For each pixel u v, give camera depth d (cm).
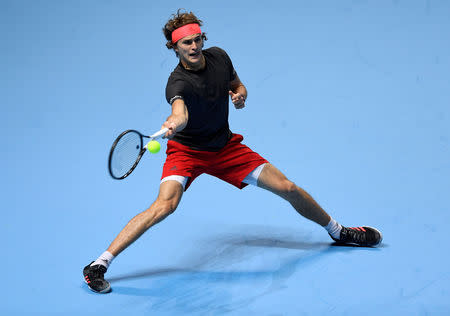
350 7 3725
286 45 3309
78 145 2436
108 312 1366
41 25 3744
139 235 1453
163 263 1595
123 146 1368
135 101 2842
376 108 2609
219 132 1586
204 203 1956
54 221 1842
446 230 1705
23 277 1530
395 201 1892
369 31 3391
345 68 3016
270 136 2434
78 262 1606
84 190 2062
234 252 1642
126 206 1944
